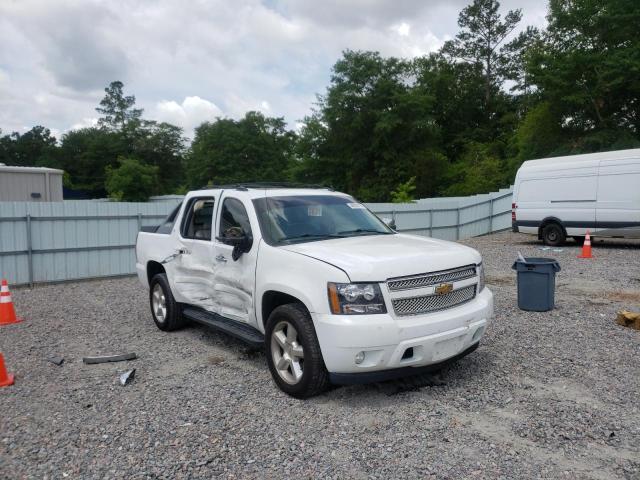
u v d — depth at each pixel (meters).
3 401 4.68
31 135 113.94
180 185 87.06
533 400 4.48
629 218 14.74
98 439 3.88
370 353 4.13
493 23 64.25
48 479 3.34
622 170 14.84
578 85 33.72
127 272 13.23
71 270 12.37
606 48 32.78
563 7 34.59
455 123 63.50
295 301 4.76
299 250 4.73
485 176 45.16
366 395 4.63
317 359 4.34
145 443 3.80
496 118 63.00
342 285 4.19
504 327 6.88
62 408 4.48
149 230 7.60
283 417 4.20
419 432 3.90
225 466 3.47
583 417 4.12
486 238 20.47
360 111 50.09
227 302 5.61
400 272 4.30
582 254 13.74
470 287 4.86
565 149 34.97
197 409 4.40
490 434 3.86
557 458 3.51
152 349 6.28
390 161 49.47
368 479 3.29
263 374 5.27
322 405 4.43
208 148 69.88
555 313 7.66
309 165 54.22
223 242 5.23
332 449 3.67
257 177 67.06
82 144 95.44
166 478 3.34
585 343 6.12
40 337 7.03
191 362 5.72
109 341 6.71
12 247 11.48
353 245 4.88
